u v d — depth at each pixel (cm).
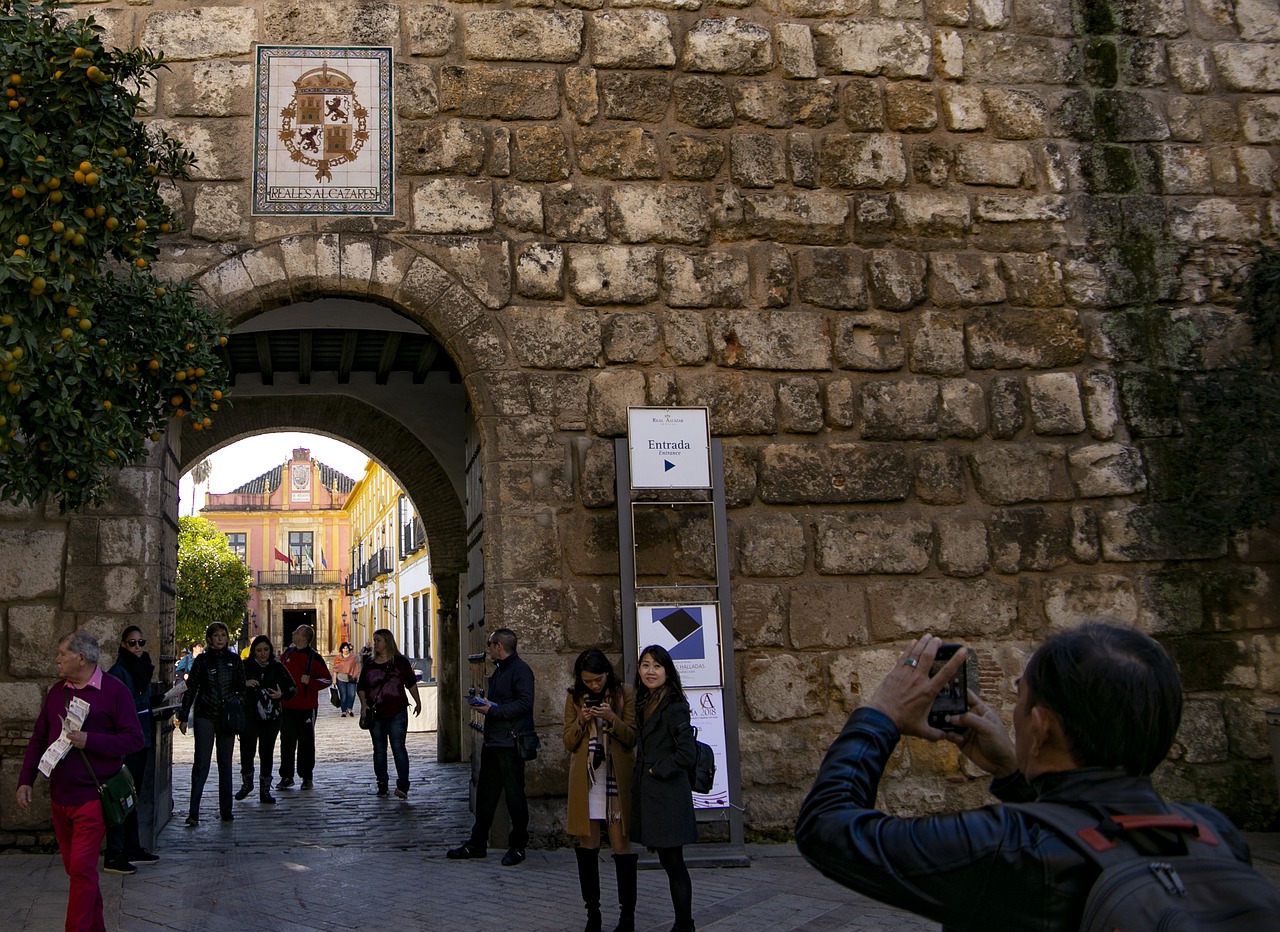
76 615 827
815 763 884
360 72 927
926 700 224
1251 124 1048
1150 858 186
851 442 941
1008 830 193
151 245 750
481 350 906
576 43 959
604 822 610
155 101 902
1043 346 979
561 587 880
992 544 940
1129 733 199
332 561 7706
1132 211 1014
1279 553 966
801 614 904
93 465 653
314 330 1327
